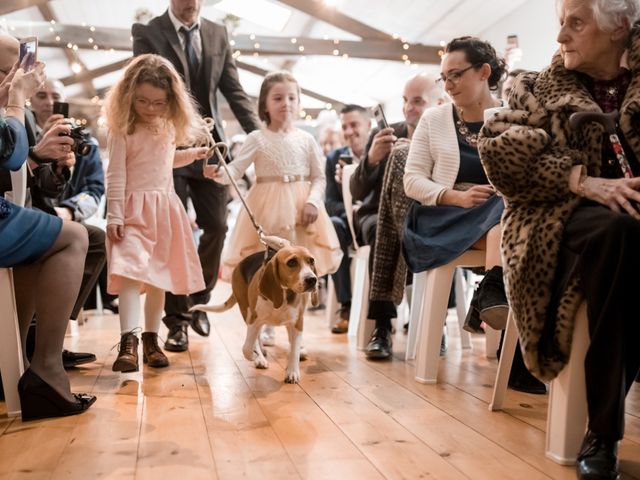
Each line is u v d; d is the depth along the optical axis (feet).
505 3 22.03
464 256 7.84
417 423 6.21
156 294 9.06
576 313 5.01
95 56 34.30
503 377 6.66
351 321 11.94
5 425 6.15
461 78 8.23
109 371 8.63
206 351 10.12
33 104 12.37
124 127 8.45
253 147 10.36
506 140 5.40
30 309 7.14
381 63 30.63
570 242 5.10
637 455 5.32
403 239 8.31
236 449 5.43
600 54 5.67
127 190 8.63
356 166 11.82
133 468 4.97
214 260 11.17
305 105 41.04
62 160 7.70
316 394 7.36
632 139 5.36
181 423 6.19
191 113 9.01
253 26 29.66
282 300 7.79
